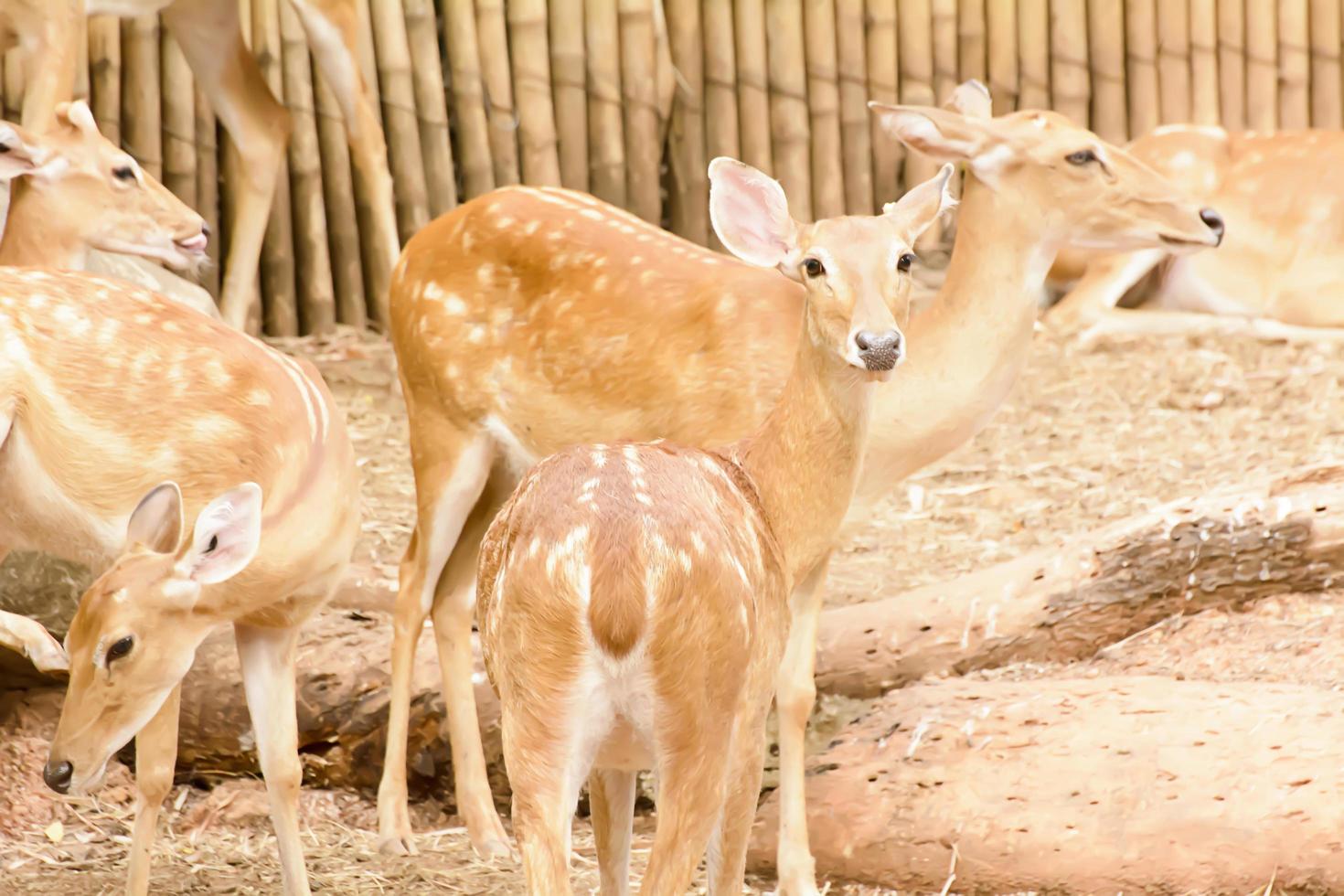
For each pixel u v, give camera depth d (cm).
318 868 925
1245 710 880
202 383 836
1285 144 1777
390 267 1622
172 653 762
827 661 1030
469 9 1781
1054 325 1734
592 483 643
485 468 1006
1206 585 1023
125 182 1143
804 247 743
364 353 1631
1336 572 1016
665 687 616
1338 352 1666
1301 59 1953
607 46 1820
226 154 1708
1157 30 1945
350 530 868
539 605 614
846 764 928
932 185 764
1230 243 1759
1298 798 820
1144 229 935
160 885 884
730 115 1862
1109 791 855
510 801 1027
